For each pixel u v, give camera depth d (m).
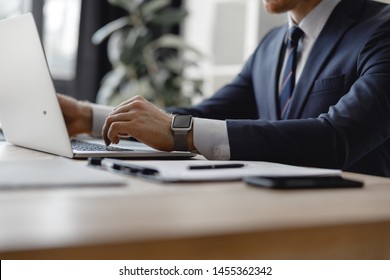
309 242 0.41
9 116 1.10
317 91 1.30
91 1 3.47
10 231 0.36
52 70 3.41
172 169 0.72
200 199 0.52
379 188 0.66
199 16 3.65
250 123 0.93
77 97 3.47
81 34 3.45
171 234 0.36
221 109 1.62
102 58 3.55
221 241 0.37
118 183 0.59
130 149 1.01
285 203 0.52
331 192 0.61
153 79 3.28
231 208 0.48
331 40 1.32
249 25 3.08
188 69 3.73
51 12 3.36
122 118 0.95
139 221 0.40
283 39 1.53
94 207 0.46
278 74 1.49
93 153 0.90
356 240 0.44
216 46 3.41
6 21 0.96
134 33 3.25
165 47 3.73
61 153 0.91
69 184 0.57
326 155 0.92
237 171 0.71
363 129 0.96
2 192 0.52
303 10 1.42
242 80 1.68
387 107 1.02
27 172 0.64
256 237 0.39
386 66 1.11
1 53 1.02
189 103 3.33
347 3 1.35
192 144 0.93
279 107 1.46
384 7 1.35
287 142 0.90
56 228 0.37
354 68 1.25
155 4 3.30
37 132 0.98
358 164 1.26
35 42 0.87
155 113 0.97
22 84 0.97
